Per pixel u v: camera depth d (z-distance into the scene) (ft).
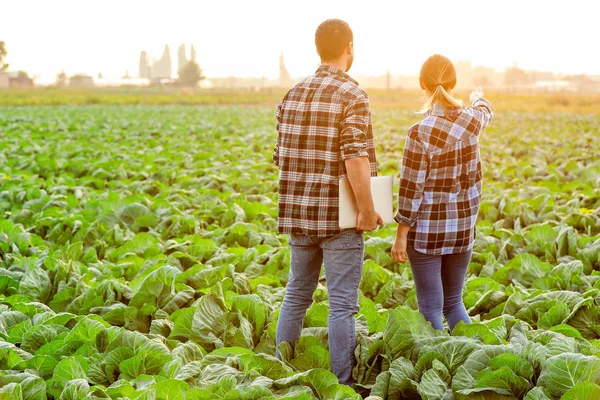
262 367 12.89
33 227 26.66
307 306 13.98
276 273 20.47
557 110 164.66
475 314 17.75
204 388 12.19
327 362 13.46
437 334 13.70
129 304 17.43
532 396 11.08
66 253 22.38
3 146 55.52
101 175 39.86
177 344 15.17
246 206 29.12
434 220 13.60
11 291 19.33
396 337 13.47
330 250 12.97
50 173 42.39
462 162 13.57
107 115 113.70
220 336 15.55
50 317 15.98
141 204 27.91
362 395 13.43
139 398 11.18
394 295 18.81
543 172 42.55
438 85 13.42
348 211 12.55
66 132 72.84
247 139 68.49
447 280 14.60
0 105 172.14
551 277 18.74
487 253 21.93
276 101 223.51
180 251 22.53
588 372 11.17
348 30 13.07
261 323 15.83
